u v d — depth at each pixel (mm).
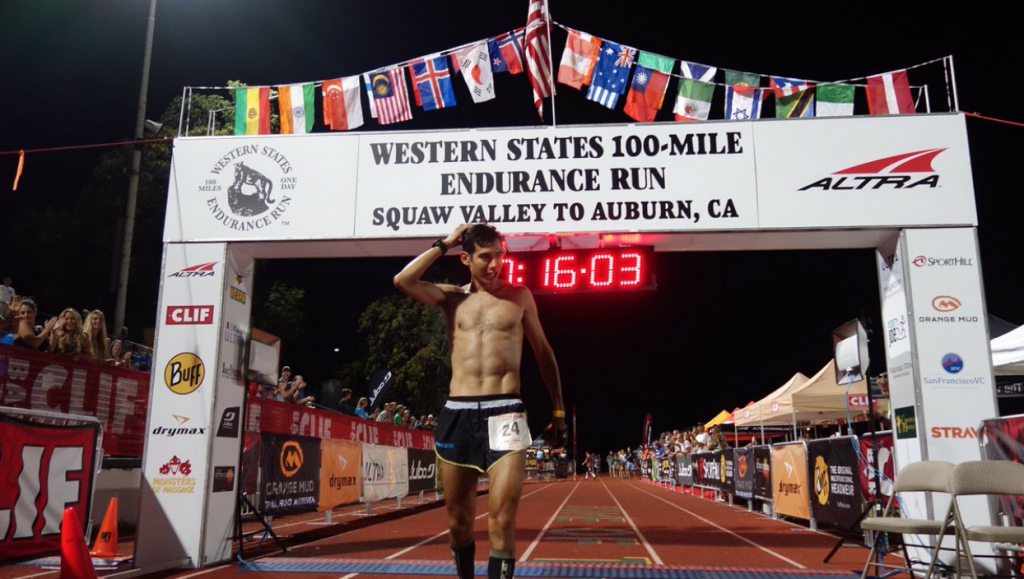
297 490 8016
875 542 5250
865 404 12773
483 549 7047
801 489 9453
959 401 5867
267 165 6762
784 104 6785
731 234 6426
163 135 16891
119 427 8711
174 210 6738
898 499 6219
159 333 6512
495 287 3428
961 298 6039
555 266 6520
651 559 6426
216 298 6547
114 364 8812
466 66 7078
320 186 6684
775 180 6383
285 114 7105
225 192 6734
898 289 6301
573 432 62219
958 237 6156
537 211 6480
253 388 10273
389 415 15695
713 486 15906
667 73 6863
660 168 6480
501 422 3113
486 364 3229
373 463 11070
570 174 6527
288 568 5957
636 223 6383
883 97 6652
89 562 4520
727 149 6477
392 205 6602
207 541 6152
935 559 4211
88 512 5809
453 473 3176
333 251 6914
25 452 5113
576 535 8484
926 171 6285
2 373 6797
